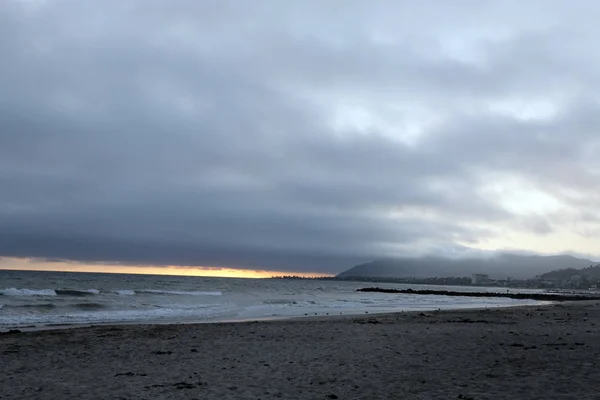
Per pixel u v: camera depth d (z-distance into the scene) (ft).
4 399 28.53
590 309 131.95
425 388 29.68
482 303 202.49
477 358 41.14
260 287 344.49
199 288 279.28
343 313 111.24
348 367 38.11
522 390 27.96
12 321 81.41
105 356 44.83
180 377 34.83
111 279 346.13
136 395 29.25
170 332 63.87
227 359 42.83
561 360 38.63
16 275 327.47
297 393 29.37
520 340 53.11
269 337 58.23
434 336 58.08
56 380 33.99
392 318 90.94
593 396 25.99
